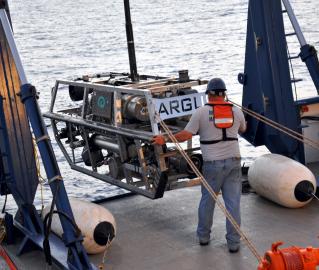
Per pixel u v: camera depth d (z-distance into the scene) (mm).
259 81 8859
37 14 150875
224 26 96188
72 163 9383
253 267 6445
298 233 7227
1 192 7859
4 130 7375
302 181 7801
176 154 7594
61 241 7055
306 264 5117
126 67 57688
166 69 53250
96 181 17594
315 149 9336
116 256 6934
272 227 7449
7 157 7453
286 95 8758
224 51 63406
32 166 7578
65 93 37094
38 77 54219
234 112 6840
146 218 8109
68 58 68812
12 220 7562
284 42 8688
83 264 6086
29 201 7523
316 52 8844
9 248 7430
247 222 7648
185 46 71938
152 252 6988
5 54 7316
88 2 185125
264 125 9023
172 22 109625
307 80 32969
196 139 16500
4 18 6730
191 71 50250
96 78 9234
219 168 6781
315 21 82625
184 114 7855
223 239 7223
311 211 7883
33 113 6258
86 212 6891
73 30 107812
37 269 6777
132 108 7730
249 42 9000
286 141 8852
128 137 7789
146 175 7754
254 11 8695
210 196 6926
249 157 18391
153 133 7348
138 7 150875
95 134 8883
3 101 7328
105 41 86812
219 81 6848
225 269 6445
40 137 6188
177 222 7887
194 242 7199
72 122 8836
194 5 145125
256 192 8477
